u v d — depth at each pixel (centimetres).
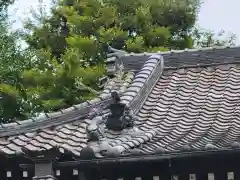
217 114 1207
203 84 1329
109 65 1384
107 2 2808
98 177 1030
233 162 977
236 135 1095
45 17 2864
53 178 1020
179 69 1396
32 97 2489
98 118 1107
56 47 2812
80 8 2834
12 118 2620
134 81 1309
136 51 2517
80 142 1107
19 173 1090
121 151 1005
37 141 1107
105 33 2527
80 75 2383
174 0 2900
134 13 2811
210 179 997
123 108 1126
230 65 1370
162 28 2708
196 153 964
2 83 2642
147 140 1099
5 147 1096
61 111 1175
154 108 1263
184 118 1211
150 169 1012
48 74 2470
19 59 2766
